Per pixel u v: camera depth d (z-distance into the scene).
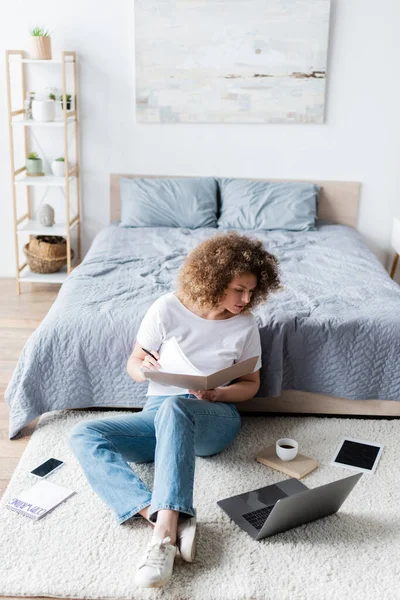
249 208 3.93
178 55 3.94
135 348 2.29
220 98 4.00
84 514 2.00
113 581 1.74
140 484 1.91
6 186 4.22
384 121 4.02
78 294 2.76
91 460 1.95
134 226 3.94
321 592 1.72
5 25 3.96
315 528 1.96
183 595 1.70
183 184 4.03
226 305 2.12
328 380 2.54
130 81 4.03
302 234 3.80
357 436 2.47
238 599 1.69
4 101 4.09
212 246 2.13
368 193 4.14
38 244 4.05
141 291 2.80
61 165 4.02
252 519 1.97
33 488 2.12
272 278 2.18
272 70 3.94
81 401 2.54
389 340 2.50
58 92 4.04
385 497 2.11
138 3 3.86
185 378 2.01
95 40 3.97
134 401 2.53
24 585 1.73
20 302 3.91
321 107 3.98
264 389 2.51
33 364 2.49
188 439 1.90
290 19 3.85
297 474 2.19
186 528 1.79
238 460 2.29
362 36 3.89
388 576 1.78
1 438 2.48
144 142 4.13
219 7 3.85
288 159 4.11
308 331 2.50
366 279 3.04
